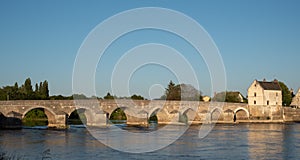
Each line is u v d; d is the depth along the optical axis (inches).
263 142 2778.1
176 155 2150.6
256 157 2116.1
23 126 4180.6
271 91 5821.9
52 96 5959.6
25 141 2765.7
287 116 5816.9
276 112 5689.0
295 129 4040.4
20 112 3944.4
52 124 4072.3
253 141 2839.6
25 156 2092.8
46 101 4047.7
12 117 3863.2
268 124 4985.2
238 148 2450.8
